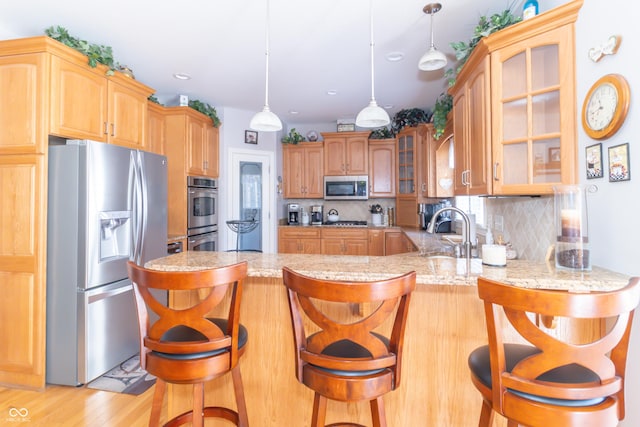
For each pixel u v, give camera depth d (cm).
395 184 504
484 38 180
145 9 225
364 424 156
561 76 160
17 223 218
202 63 311
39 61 213
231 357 127
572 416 92
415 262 158
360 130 541
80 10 226
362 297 103
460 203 407
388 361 110
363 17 235
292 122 552
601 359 93
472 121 212
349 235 494
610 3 136
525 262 159
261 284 164
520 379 97
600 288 118
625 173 131
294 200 562
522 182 176
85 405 202
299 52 288
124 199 249
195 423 123
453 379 149
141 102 298
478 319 148
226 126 452
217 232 445
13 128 216
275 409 163
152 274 118
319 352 112
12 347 219
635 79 125
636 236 126
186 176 381
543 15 160
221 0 216
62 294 221
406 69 326
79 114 235
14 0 214
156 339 123
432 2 217
